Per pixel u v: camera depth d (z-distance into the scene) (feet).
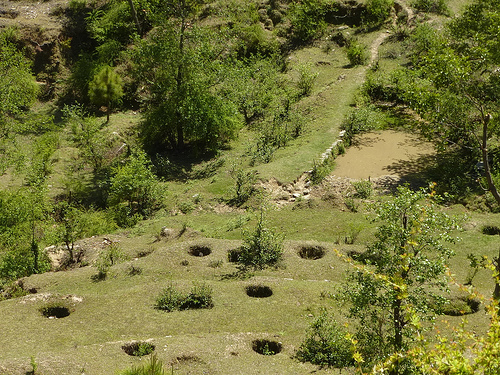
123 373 37.83
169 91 111.86
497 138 82.89
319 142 99.25
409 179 85.15
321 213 76.23
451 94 55.98
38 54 146.51
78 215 75.10
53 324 48.78
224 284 55.11
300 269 59.31
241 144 110.83
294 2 158.81
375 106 113.09
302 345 42.88
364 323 38.06
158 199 88.69
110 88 126.31
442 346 21.62
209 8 156.76
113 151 113.50
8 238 71.87
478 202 74.23
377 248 37.81
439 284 35.76
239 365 40.11
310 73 127.03
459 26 90.02
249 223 75.87
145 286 55.01
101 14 159.74
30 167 103.96
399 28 142.72
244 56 145.38
